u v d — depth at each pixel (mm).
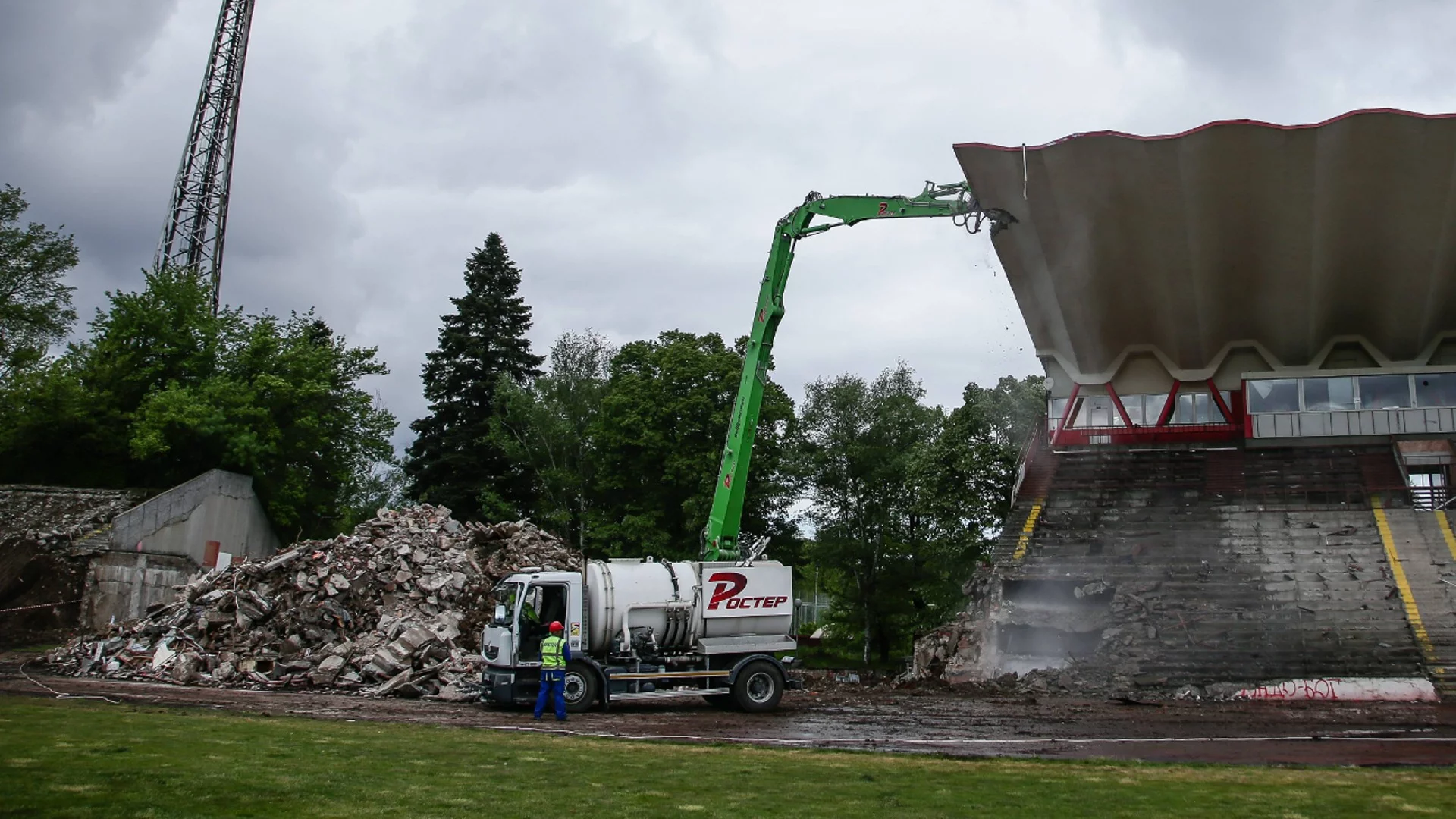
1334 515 38969
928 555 48500
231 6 60719
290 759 12188
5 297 49250
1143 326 47312
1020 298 46375
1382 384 45375
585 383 59688
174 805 8812
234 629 26719
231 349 51250
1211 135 36625
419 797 9891
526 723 19250
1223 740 18375
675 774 12219
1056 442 49656
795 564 55938
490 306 66125
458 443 62500
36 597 37062
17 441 46656
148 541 39812
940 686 30719
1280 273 42719
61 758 11297
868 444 52500
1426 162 36469
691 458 51250
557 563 33000
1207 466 45750
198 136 59031
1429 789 12055
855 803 10453
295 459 51281
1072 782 12320
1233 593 33031
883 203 28109
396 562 29844
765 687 23438
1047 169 38531
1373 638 29359
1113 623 31766
